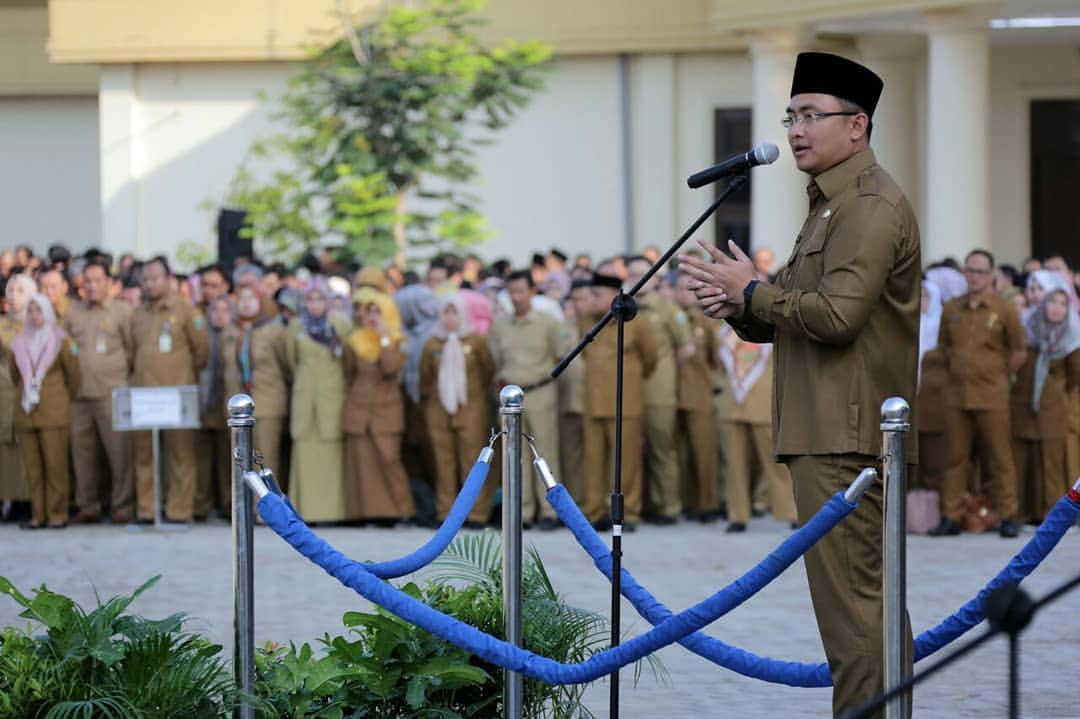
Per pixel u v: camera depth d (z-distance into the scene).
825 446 9.17
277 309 25.12
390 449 22.97
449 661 9.74
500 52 34.16
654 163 37.66
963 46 29.73
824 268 9.19
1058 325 22.00
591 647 10.67
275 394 23.25
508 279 22.98
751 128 37.28
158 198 40.16
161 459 24.02
